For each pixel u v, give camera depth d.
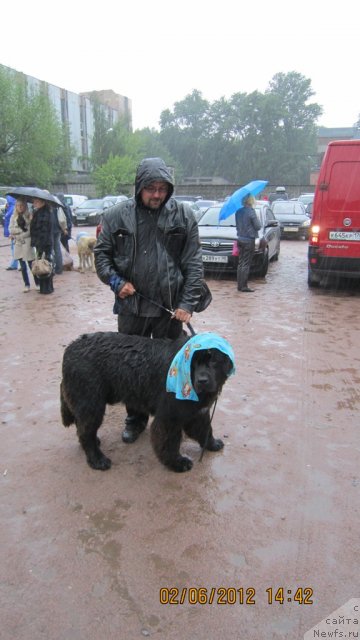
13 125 37.16
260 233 11.17
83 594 2.39
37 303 8.58
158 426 3.28
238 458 3.62
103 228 3.55
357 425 4.12
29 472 3.43
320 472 3.44
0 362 5.55
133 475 3.41
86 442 3.45
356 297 9.23
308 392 4.78
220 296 9.22
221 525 2.88
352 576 2.51
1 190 33.03
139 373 3.26
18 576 2.50
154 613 2.29
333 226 8.89
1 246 18.14
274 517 2.96
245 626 2.23
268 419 4.23
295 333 6.75
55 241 11.51
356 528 2.87
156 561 2.60
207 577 2.50
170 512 3.00
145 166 3.25
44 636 2.18
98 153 61.84
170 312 3.61
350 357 5.79
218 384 3.04
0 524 2.89
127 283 3.53
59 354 5.81
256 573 2.53
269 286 10.34
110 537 2.78
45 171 40.59
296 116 85.81
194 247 3.62
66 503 3.08
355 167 8.55
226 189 49.94
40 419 4.22
